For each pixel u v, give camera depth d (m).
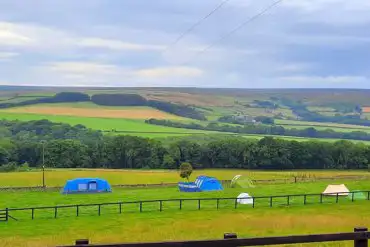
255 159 120.31
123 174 103.56
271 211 44.22
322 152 120.06
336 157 120.44
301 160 120.12
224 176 100.00
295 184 71.38
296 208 46.19
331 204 48.78
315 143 122.31
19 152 123.25
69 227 37.78
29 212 48.50
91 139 157.38
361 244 7.80
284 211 43.97
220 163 123.62
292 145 120.25
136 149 123.06
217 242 7.24
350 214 40.62
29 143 127.38
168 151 123.06
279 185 70.31
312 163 120.44
